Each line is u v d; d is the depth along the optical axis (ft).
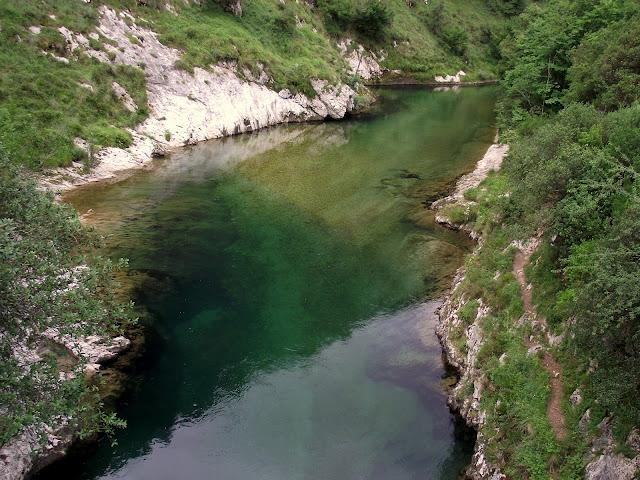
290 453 50.57
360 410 55.83
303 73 193.77
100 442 50.93
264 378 60.39
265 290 77.77
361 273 83.61
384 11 290.35
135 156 127.54
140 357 61.93
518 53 170.60
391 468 48.91
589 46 102.63
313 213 105.60
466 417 52.80
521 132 122.42
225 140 157.69
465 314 63.87
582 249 49.93
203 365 61.93
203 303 73.51
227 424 53.88
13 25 127.85
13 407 39.19
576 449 38.91
